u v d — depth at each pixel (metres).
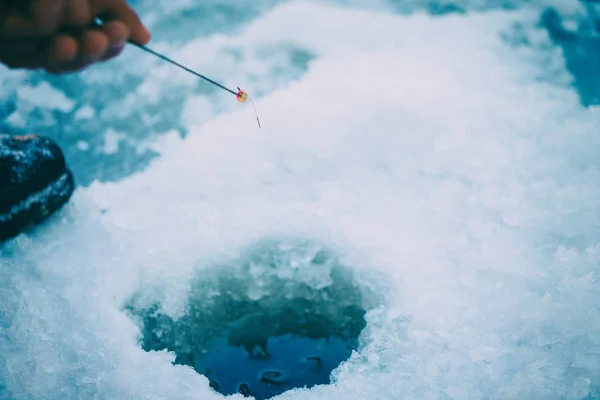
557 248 0.64
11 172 0.67
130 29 0.53
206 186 0.71
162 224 0.68
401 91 0.80
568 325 0.58
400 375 0.58
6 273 0.65
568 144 0.72
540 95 0.79
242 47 0.90
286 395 0.58
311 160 0.73
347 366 0.59
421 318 0.60
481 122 0.75
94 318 0.61
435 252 0.64
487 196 0.68
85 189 0.72
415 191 0.69
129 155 0.77
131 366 0.59
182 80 0.86
